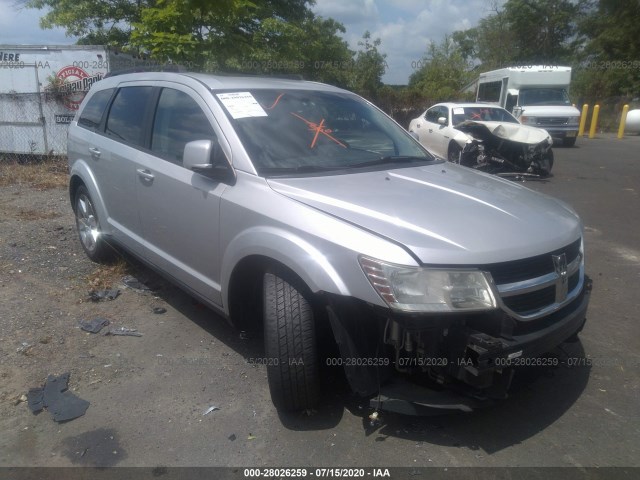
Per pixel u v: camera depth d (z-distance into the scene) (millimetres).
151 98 4559
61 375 3682
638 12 31047
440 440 3098
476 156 11898
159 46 8164
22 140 12648
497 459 2949
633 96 30797
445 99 29406
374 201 3219
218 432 3156
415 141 4719
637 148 18859
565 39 38594
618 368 3865
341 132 4191
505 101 20656
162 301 4863
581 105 31172
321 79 22469
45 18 15141
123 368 3797
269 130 3834
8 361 3840
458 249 2787
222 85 4109
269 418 3279
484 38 41875
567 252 3271
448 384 2936
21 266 5559
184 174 3910
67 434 3135
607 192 10242
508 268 2889
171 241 4152
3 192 9203
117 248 5438
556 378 3727
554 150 18109
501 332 2799
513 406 3420
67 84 12359
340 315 2887
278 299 3096
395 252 2742
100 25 15422
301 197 3234
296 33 12164
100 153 5020
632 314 4758
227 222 3498
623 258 6289
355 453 2988
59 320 4461
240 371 3773
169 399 3457
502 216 3195
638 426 3232
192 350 4043
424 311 2686
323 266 2885
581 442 3088
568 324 3141
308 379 3078
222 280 3621
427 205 3225
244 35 10836
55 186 9828
